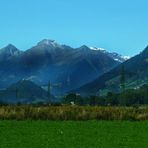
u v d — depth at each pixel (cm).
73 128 5925
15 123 6538
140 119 7494
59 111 7475
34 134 5169
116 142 4475
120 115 7550
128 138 4850
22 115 7306
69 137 4897
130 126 6284
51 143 4356
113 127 6125
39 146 4134
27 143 4338
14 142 4409
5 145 4181
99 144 4316
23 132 5378
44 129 5747
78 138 4806
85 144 4312
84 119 7381
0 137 4844
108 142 4478
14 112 7356
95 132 5469
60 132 5388
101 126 6244
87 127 6075
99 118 7475
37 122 6756
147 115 7638
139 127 6156
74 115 7406
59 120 7225
